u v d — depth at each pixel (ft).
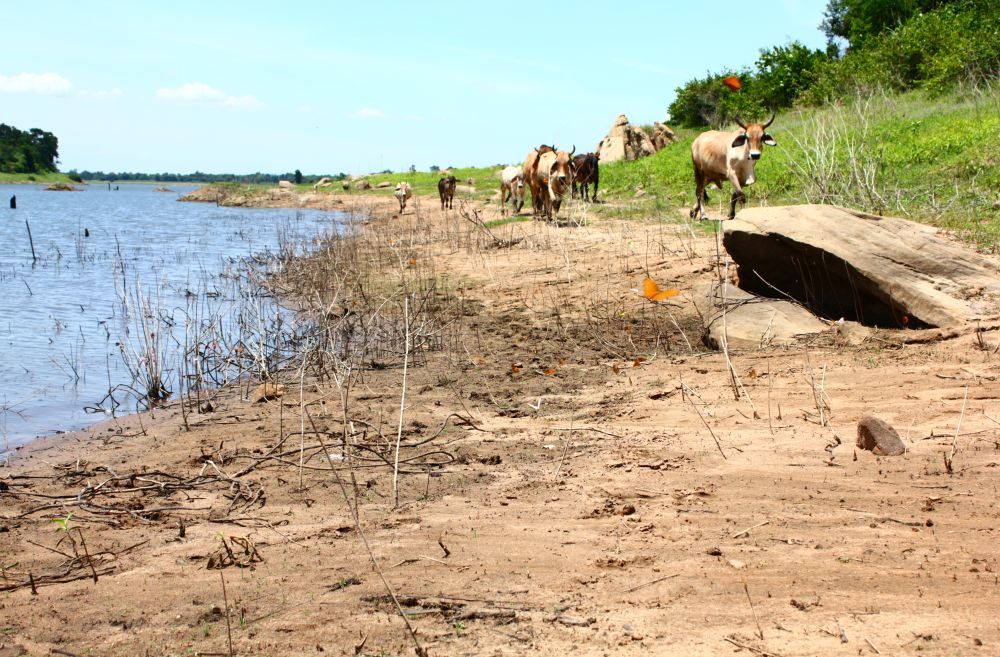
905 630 10.65
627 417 21.58
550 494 16.51
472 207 97.66
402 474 18.10
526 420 22.04
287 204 161.68
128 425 24.08
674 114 123.54
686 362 26.40
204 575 13.55
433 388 25.95
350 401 24.86
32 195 257.96
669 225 53.42
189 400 26.00
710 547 13.56
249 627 11.77
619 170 92.84
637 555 13.44
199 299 45.47
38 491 18.21
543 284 41.81
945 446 17.42
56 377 29.89
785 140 69.72
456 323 36.01
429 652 10.88
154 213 145.38
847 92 86.02
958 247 28.22
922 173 48.47
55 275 55.98
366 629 11.57
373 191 160.25
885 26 100.27
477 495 16.69
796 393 21.98
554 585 12.61
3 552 14.84
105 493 17.66
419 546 14.28
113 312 42.22
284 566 13.74
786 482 16.20
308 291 44.21
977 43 75.77
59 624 12.09
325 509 16.28
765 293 31.37
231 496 17.26
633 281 38.99
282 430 22.12
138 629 11.88
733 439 18.97
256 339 32.94
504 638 11.15
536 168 65.77
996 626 10.59
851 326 27.17
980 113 58.90
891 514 14.40
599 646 10.80
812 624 10.96
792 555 13.09
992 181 43.39
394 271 48.16
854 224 28.60
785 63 104.42
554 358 29.01
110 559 14.38
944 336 25.13
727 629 11.00
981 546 12.93
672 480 16.76
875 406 20.42
